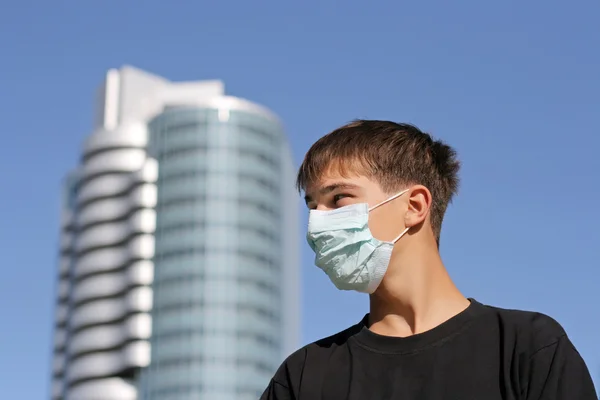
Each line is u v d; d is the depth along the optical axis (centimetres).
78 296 12975
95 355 12644
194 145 13100
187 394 11956
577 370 379
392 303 425
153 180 13038
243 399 12088
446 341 401
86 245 13138
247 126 13400
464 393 385
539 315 402
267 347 12600
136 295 12544
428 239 434
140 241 12756
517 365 386
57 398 13675
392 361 403
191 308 12356
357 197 434
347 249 427
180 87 14475
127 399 12300
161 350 12238
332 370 416
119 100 14138
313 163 446
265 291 12862
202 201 12850
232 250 12731
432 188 445
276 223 13362
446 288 427
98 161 13400
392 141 443
